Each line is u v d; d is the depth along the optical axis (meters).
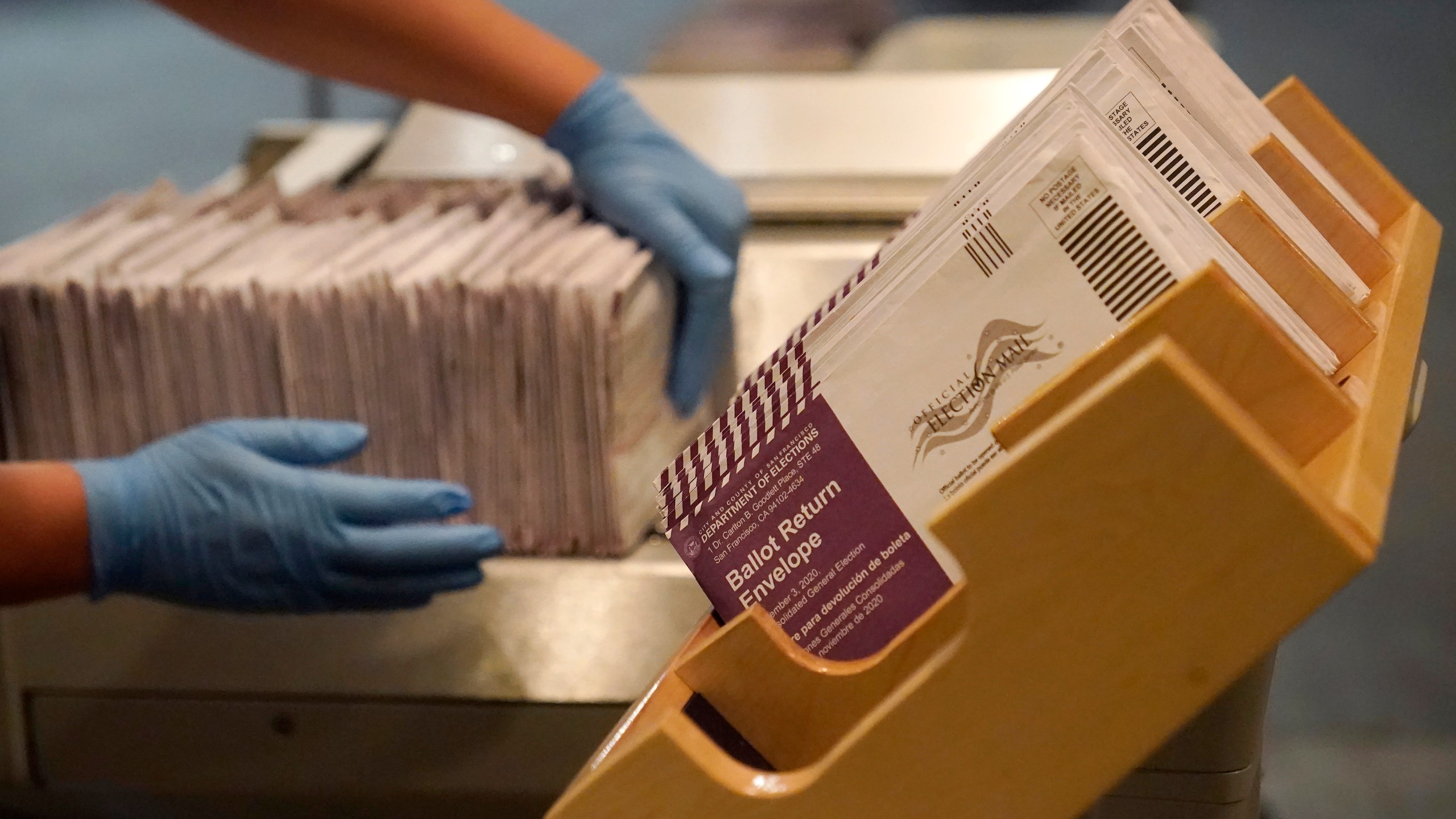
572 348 0.75
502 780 0.78
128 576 0.74
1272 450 0.32
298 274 0.79
